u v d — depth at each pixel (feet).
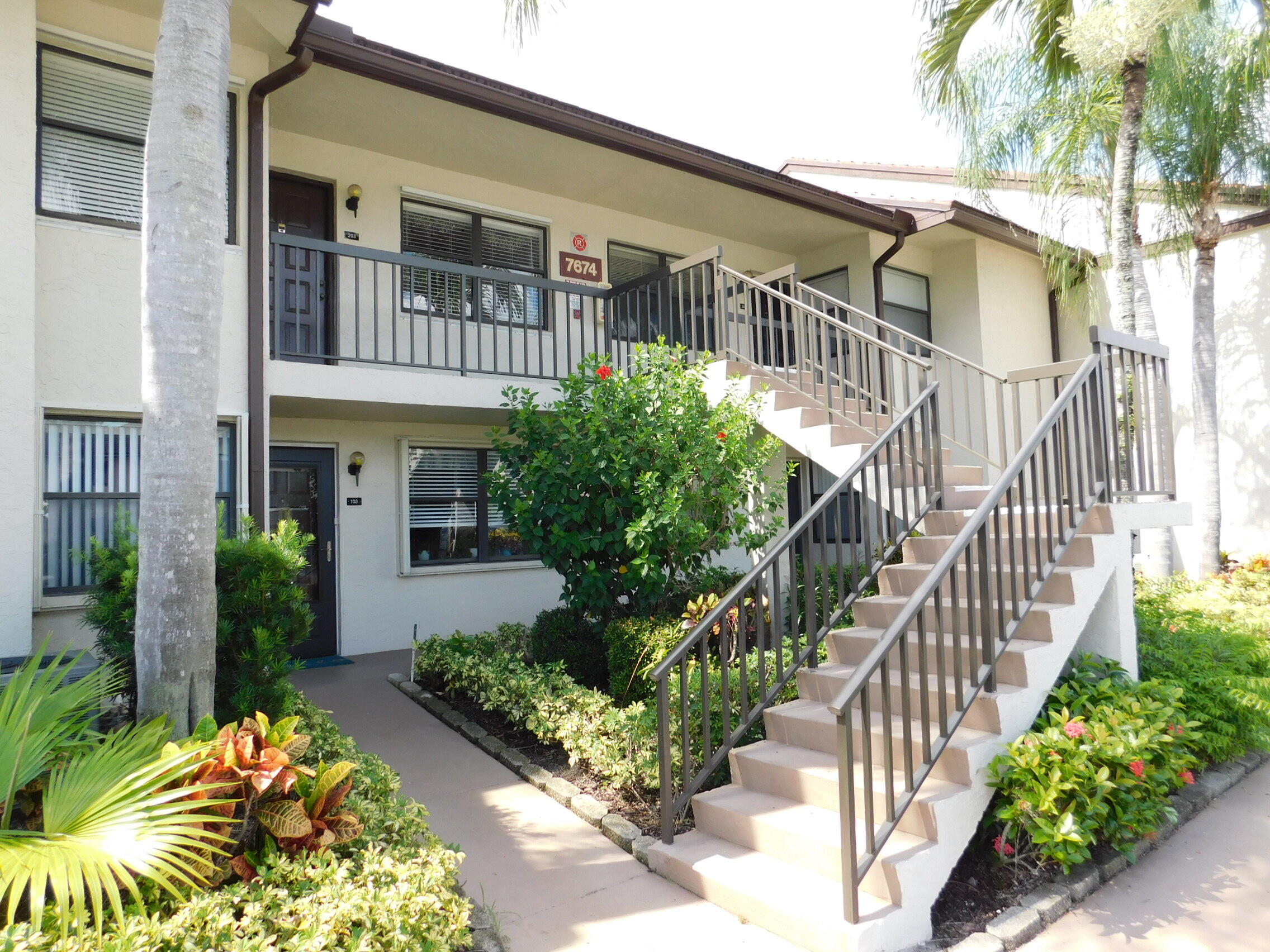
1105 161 29.76
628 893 11.09
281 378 20.17
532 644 21.43
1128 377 18.84
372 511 26.30
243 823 9.46
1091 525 15.16
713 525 20.39
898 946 9.51
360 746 16.97
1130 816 11.14
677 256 33.81
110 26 18.29
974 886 11.06
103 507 17.92
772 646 19.45
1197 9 25.00
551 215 29.99
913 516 17.51
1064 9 27.68
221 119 11.68
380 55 20.30
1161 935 9.94
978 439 36.29
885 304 36.47
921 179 41.24
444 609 27.53
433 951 8.75
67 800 8.29
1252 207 32.89
